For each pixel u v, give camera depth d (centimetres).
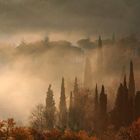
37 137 8438
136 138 9125
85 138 9244
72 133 9162
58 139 8744
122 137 9288
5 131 6975
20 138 7150
